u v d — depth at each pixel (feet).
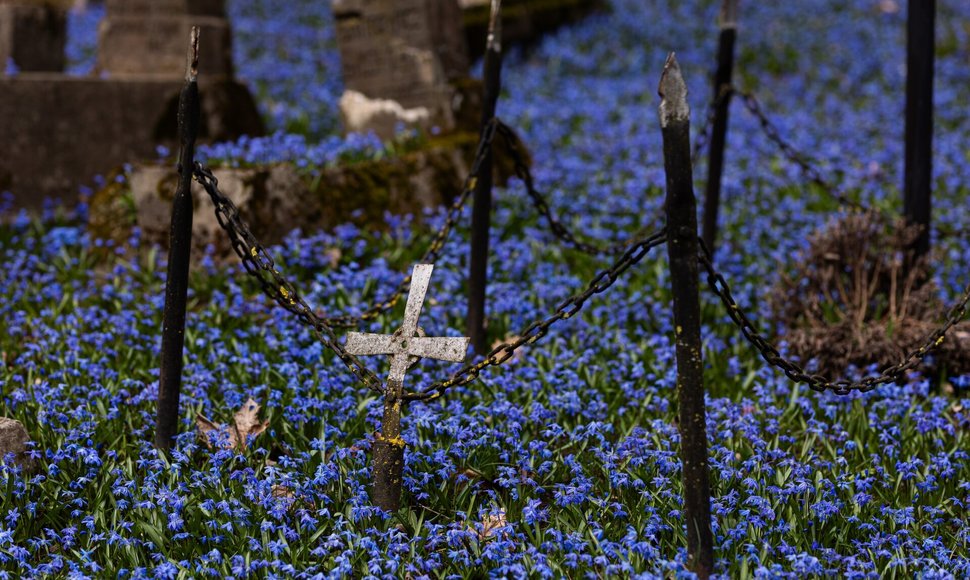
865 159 53.93
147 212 36.94
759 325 34.01
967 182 50.26
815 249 33.24
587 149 55.26
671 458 23.45
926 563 20.07
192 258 36.06
